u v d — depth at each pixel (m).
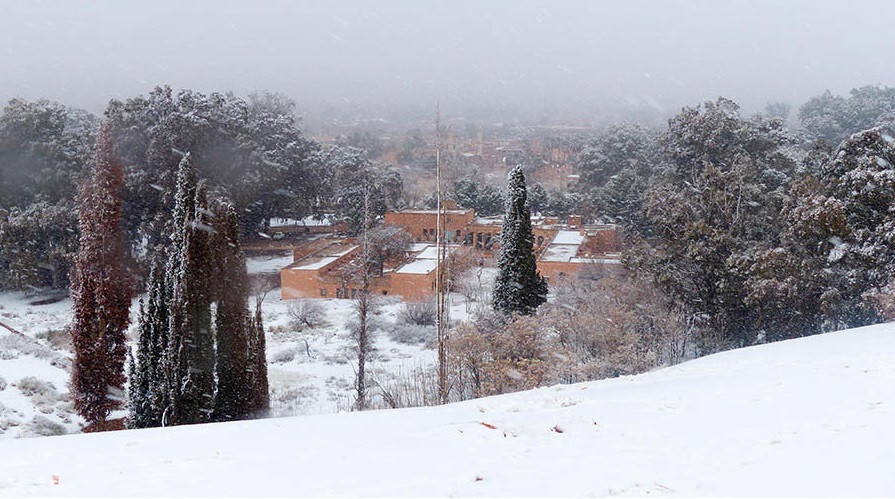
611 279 36.34
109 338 25.20
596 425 10.12
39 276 52.81
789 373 13.70
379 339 40.88
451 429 10.55
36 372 30.83
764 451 7.83
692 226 33.59
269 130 64.12
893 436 7.87
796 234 30.28
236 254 21.55
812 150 38.56
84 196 25.98
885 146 29.52
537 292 34.47
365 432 11.26
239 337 21.28
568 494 6.79
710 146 43.97
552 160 116.94
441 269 38.62
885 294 24.78
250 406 21.44
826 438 8.11
